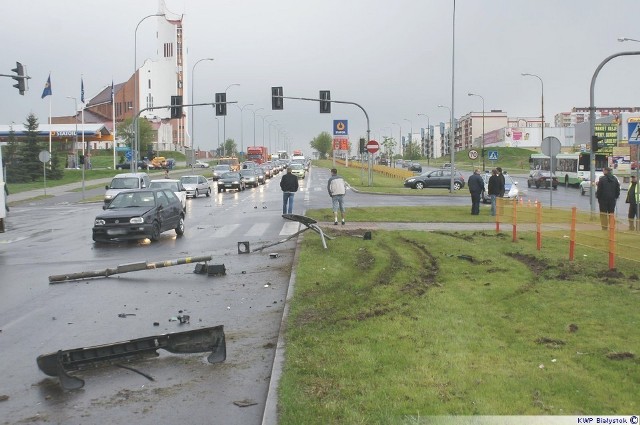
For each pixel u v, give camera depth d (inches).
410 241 682.8
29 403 238.2
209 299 420.8
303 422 197.5
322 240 621.0
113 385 255.3
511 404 208.1
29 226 1029.2
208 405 231.6
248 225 925.8
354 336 297.3
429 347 277.6
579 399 212.5
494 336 297.3
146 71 5182.1
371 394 219.8
